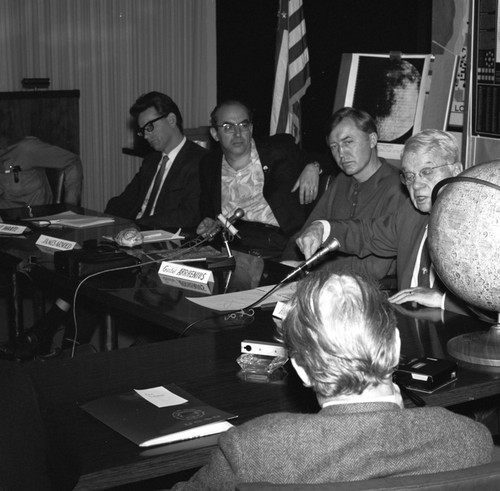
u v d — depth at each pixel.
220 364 2.15
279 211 4.39
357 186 3.76
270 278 3.15
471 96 4.32
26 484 1.49
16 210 4.73
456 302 2.61
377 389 1.33
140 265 3.36
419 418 1.26
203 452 1.64
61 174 5.21
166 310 2.72
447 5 4.73
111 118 7.06
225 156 4.51
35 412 1.55
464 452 1.27
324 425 1.25
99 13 6.88
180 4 7.10
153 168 4.91
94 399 1.90
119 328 4.27
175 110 4.77
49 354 3.71
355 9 5.52
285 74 5.35
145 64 7.09
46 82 6.65
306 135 5.98
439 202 2.07
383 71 4.66
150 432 1.69
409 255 3.12
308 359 1.32
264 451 1.25
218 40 6.92
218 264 3.35
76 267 3.27
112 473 1.57
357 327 1.31
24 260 3.52
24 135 6.55
